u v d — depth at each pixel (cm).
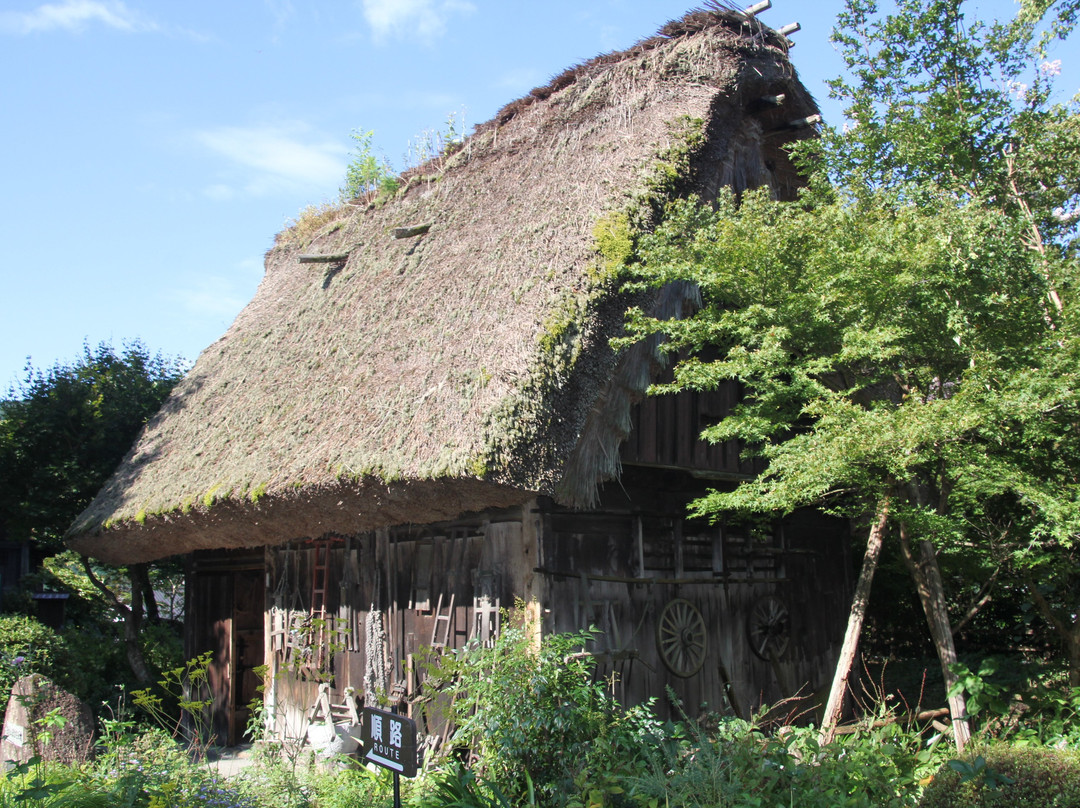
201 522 754
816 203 654
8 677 761
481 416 542
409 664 684
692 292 694
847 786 464
